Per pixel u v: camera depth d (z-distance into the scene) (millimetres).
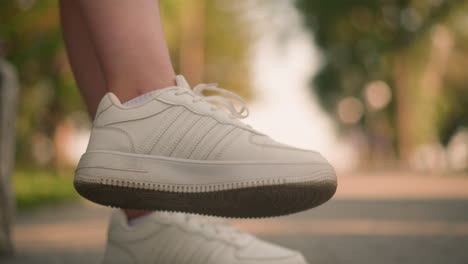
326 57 14289
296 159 1102
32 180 7430
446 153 13688
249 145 1125
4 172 2240
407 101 13562
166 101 1156
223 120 1153
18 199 5184
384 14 13250
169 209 1200
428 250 2150
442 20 12789
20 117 9703
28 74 8977
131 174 1128
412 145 13641
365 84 14328
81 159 1163
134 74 1168
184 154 1133
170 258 1313
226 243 1322
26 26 7215
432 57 13125
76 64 1403
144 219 1347
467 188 6500
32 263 1983
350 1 13312
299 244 2443
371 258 1995
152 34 1170
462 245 2270
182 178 1127
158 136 1143
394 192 6148
